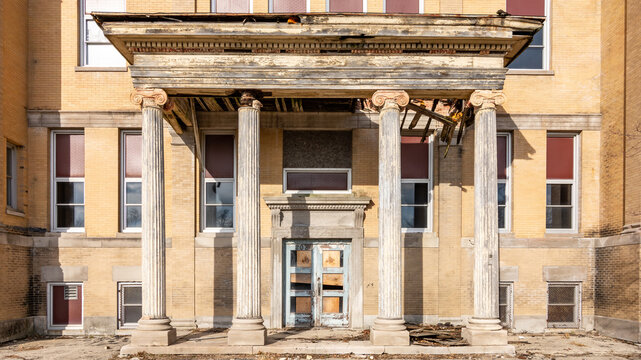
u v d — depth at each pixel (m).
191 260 13.54
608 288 13.40
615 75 13.58
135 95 10.68
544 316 13.86
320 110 13.85
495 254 10.78
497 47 10.85
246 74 10.70
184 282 13.51
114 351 11.18
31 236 13.62
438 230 13.83
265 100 12.83
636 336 12.11
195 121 13.37
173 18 10.33
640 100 12.41
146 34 10.34
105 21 10.32
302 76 10.73
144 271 10.63
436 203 13.95
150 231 10.62
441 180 13.85
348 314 13.66
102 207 13.77
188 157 13.72
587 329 13.93
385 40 10.62
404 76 10.80
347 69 10.75
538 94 14.24
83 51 14.20
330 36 10.45
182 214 13.62
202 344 10.77
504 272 13.88
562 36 14.35
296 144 14.23
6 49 12.76
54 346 11.83
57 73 13.91
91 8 14.23
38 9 13.96
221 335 12.12
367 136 13.93
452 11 14.12
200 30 10.36
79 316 13.74
